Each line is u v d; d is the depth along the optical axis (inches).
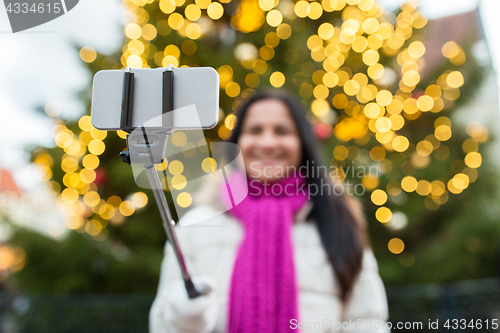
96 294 76.4
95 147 66.9
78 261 74.5
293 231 36.4
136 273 75.0
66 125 69.3
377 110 73.0
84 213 72.2
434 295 74.9
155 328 33.8
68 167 67.3
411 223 80.7
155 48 72.2
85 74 70.6
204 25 76.5
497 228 76.7
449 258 78.7
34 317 74.0
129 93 16.6
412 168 79.7
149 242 77.3
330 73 75.0
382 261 80.7
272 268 33.2
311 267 34.2
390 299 76.0
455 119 81.7
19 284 77.9
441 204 82.0
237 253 35.1
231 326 32.3
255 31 77.5
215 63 75.1
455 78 77.8
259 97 40.7
